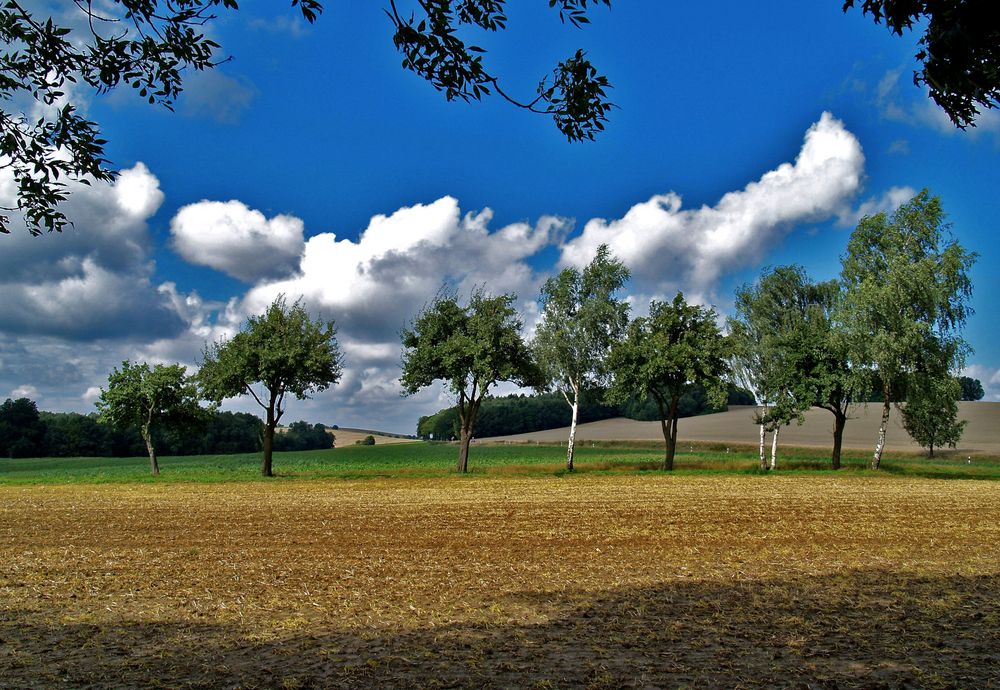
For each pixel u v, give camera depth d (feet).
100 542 74.23
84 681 30.27
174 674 31.14
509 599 46.65
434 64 23.72
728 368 188.65
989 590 48.83
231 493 131.34
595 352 188.44
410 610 43.75
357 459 302.66
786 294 201.87
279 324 171.22
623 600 46.11
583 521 88.12
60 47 24.68
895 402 182.09
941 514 95.20
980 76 18.63
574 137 26.48
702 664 31.71
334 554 65.87
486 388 187.42
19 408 369.30
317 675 30.71
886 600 45.68
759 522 86.94
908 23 19.27
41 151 25.20
